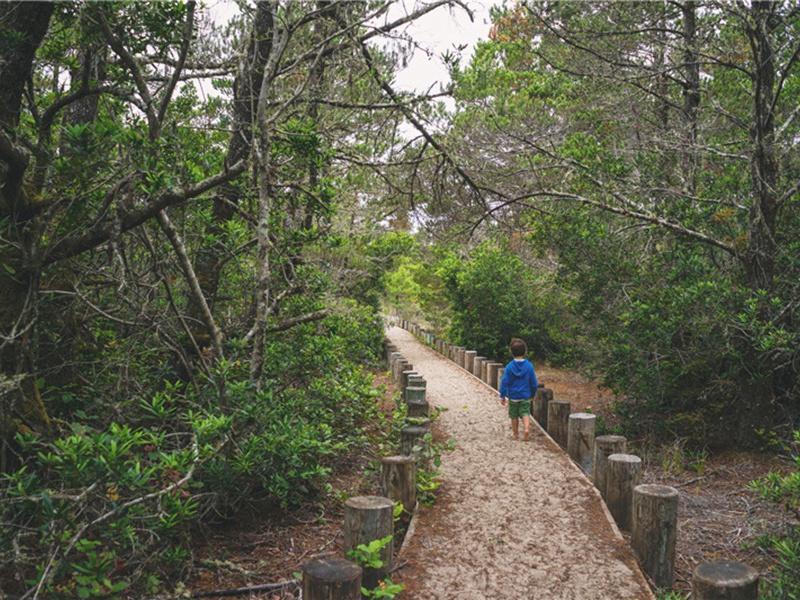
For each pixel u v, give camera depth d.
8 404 4.12
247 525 5.29
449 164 8.58
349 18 6.74
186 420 4.73
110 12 4.57
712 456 8.18
